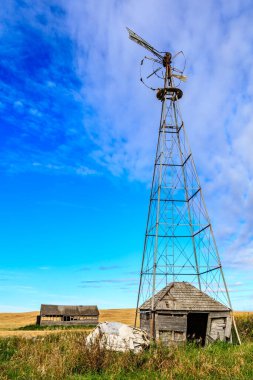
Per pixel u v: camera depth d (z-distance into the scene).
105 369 14.05
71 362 14.30
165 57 28.92
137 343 17.11
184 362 14.44
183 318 22.61
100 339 16.47
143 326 24.53
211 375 13.20
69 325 51.59
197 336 26.25
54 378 12.73
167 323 22.44
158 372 13.74
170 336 22.19
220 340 22.75
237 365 14.08
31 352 16.50
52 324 51.44
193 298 23.78
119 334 17.39
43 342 19.98
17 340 21.36
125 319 64.75
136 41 28.23
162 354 15.52
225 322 23.44
